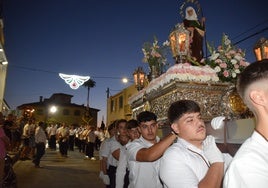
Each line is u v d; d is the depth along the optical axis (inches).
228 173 50.6
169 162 78.3
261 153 47.2
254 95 49.9
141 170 120.8
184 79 163.2
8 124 420.2
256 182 45.4
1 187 228.5
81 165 536.4
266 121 49.0
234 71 168.7
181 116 82.9
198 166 77.9
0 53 507.2
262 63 51.1
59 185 337.1
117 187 152.8
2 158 225.3
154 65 236.7
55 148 885.2
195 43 235.6
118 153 177.3
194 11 246.8
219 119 80.5
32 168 471.8
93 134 668.7
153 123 123.1
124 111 1291.8
